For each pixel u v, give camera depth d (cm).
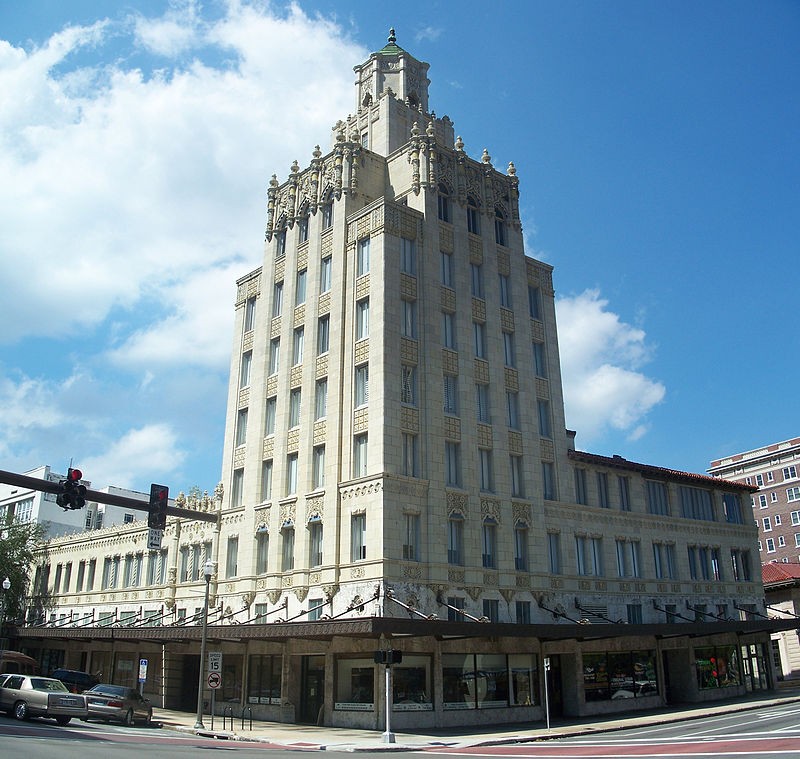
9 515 6875
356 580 3572
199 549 4981
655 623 4309
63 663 5903
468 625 3164
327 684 3503
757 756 1841
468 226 4569
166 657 4638
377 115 5075
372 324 3959
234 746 2602
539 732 3102
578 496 4581
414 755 2344
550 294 4944
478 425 4141
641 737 2742
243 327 5022
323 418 4091
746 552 5481
